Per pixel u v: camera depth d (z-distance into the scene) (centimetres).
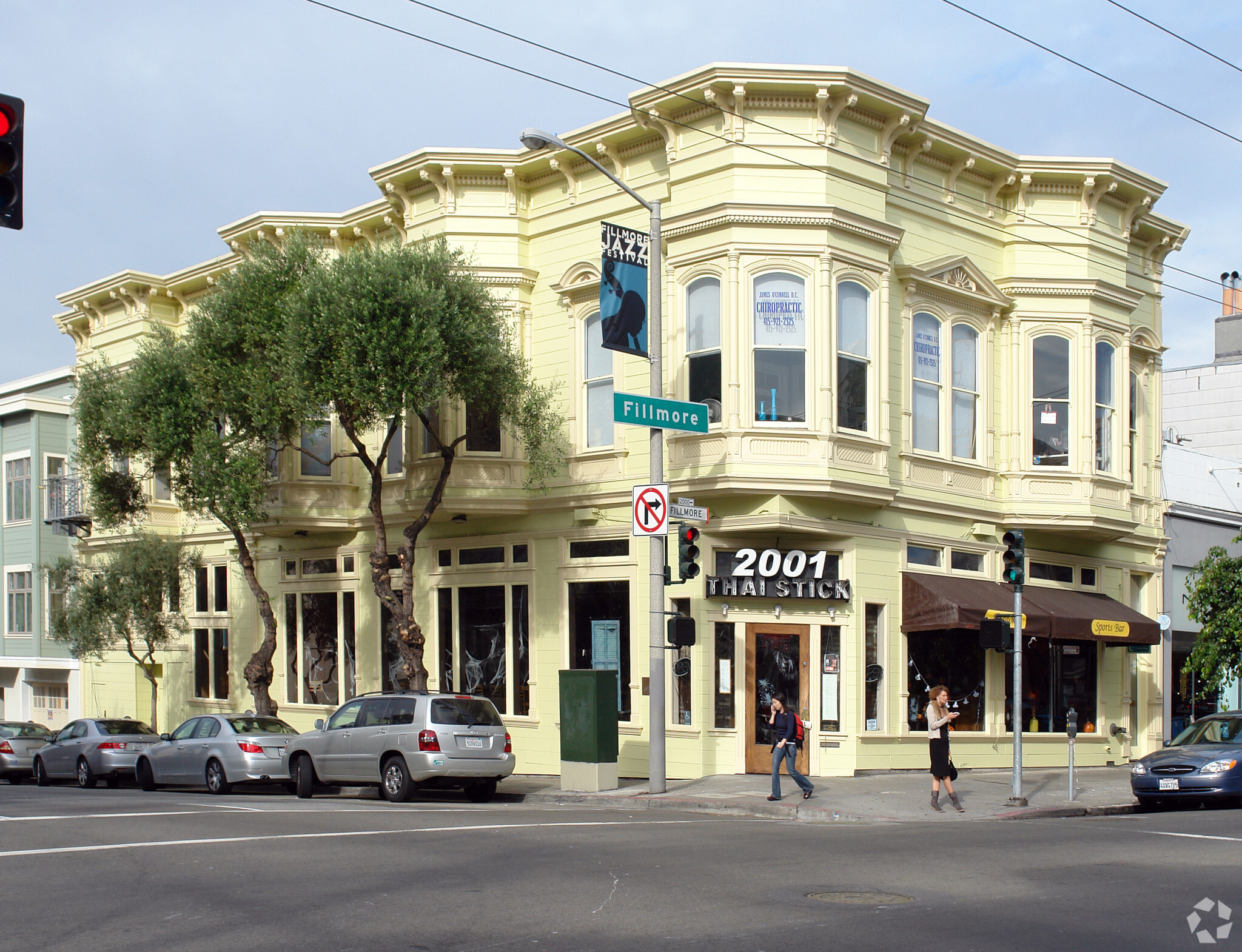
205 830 1399
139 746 2552
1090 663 2684
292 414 2250
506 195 2520
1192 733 2005
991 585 2467
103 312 3475
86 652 3073
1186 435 3997
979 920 898
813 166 2162
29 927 883
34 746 2948
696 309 2216
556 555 2420
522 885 1034
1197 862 1176
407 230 2589
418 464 2491
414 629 2194
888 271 2267
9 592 4028
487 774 1900
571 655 2386
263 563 3078
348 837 1340
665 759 2212
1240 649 2584
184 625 3091
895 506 2295
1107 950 807
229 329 2314
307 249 2378
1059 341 2556
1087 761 2620
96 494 2666
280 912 928
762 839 1370
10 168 1000
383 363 2036
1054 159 2528
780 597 2162
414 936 849
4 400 4022
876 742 2234
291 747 2080
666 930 866
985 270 2533
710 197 2195
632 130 2323
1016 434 2528
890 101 2238
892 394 2320
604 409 2398
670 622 1922
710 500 2184
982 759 2422
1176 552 2991
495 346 2172
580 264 2420
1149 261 2884
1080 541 2686
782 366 2155
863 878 1078
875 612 2281
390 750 1905
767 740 2170
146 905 956
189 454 2439
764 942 829
